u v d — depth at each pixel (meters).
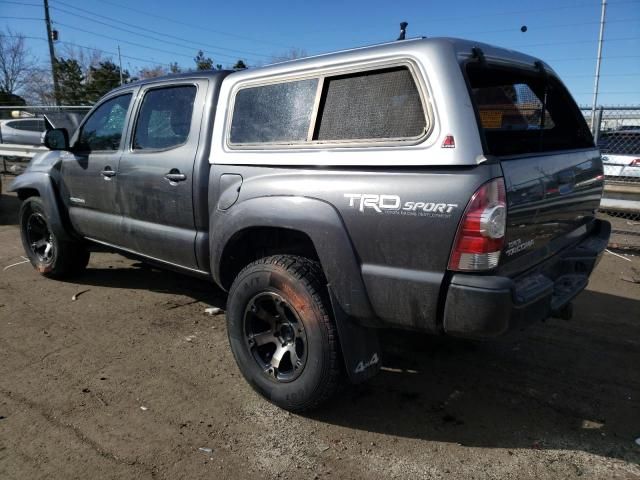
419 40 2.67
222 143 3.49
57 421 3.00
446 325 2.51
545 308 2.73
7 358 3.77
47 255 5.49
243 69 3.55
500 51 3.00
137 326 4.37
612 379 3.56
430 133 2.51
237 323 3.24
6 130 14.89
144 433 2.90
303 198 2.89
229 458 2.71
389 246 2.61
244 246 3.48
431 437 2.91
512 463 2.69
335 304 2.81
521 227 2.65
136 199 4.15
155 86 4.11
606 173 8.88
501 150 2.90
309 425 3.01
